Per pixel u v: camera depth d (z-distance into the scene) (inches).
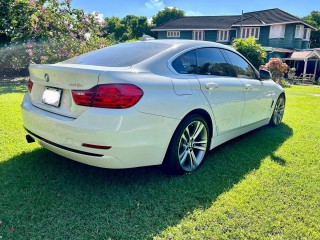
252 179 107.5
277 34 996.6
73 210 83.4
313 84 786.2
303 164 123.7
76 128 83.7
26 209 82.6
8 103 213.3
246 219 82.1
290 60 977.5
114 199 90.0
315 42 1577.3
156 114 90.7
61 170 108.3
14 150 125.0
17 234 72.6
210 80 116.5
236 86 130.4
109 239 72.2
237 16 1165.1
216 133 122.4
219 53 133.0
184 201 90.4
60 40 402.9
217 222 80.4
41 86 104.1
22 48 406.0
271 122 186.1
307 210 87.7
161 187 98.5
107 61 105.3
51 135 92.0
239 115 137.1
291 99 336.5
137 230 76.0
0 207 82.9
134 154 87.8
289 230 78.2
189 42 121.0
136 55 107.2
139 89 86.5
